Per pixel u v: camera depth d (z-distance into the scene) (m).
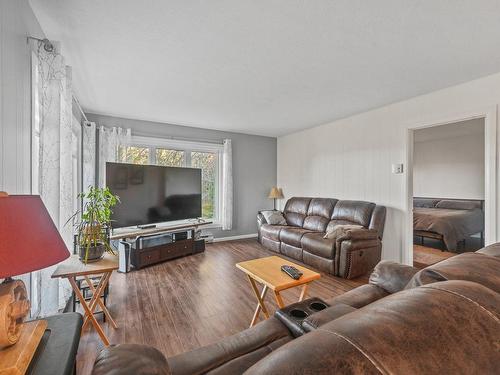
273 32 1.94
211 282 3.05
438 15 1.74
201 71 2.59
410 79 2.78
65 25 1.85
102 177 3.96
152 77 2.73
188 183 4.45
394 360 0.42
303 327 1.16
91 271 1.87
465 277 0.99
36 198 0.88
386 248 3.67
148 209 3.87
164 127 4.63
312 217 4.49
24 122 1.61
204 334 1.99
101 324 2.12
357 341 0.44
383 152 3.72
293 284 1.85
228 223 5.18
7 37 1.35
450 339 0.46
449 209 5.54
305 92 3.16
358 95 3.26
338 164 4.45
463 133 5.47
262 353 1.12
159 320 2.18
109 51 2.21
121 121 4.26
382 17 1.77
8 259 0.70
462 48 2.17
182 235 4.11
